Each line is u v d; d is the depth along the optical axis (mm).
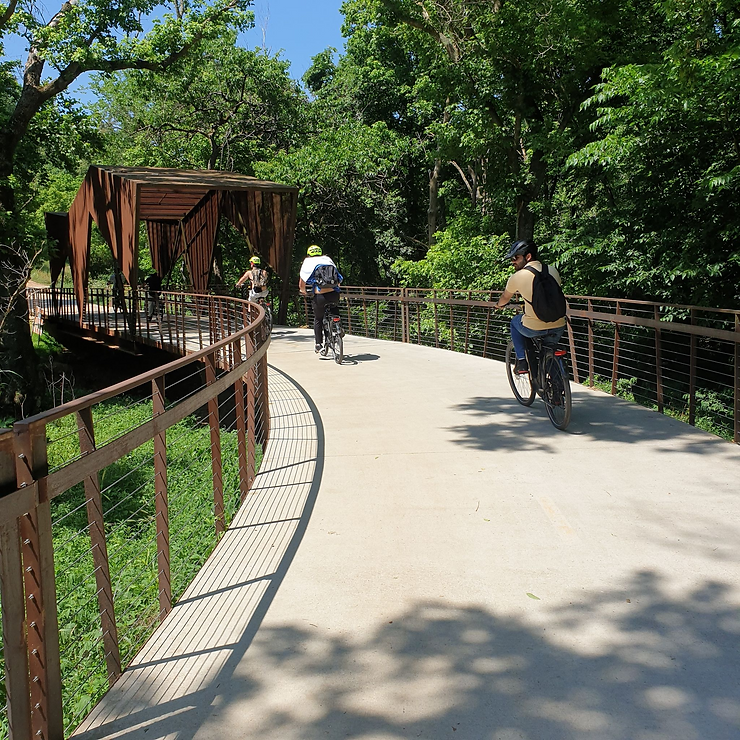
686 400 14578
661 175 15359
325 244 34375
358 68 33812
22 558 2393
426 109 27891
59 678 2529
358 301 23031
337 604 3492
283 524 4598
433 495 5070
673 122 13922
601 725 2537
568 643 3078
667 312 15055
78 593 6191
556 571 3783
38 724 2445
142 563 6363
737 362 6398
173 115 34125
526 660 2959
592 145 14484
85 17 19875
